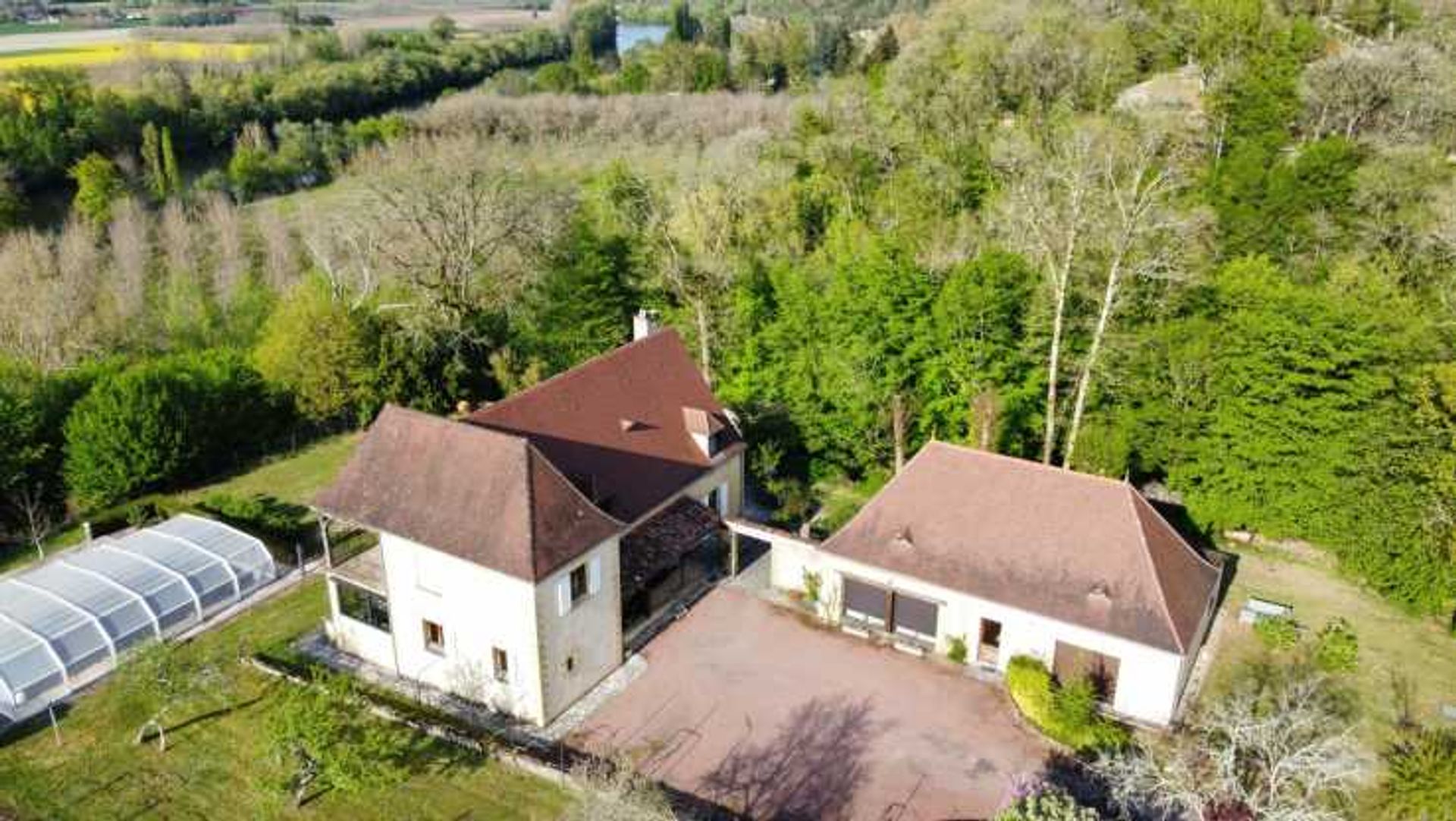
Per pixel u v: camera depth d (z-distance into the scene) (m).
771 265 70.38
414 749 38.00
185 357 66.94
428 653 41.28
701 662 43.09
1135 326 56.09
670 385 50.22
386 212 76.62
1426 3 94.19
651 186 83.50
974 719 39.50
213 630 45.50
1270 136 76.62
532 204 75.75
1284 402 49.66
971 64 89.94
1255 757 35.56
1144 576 39.00
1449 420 44.50
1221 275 55.94
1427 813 33.41
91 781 36.72
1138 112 80.12
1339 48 87.44
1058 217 59.56
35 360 71.06
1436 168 68.31
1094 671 39.59
